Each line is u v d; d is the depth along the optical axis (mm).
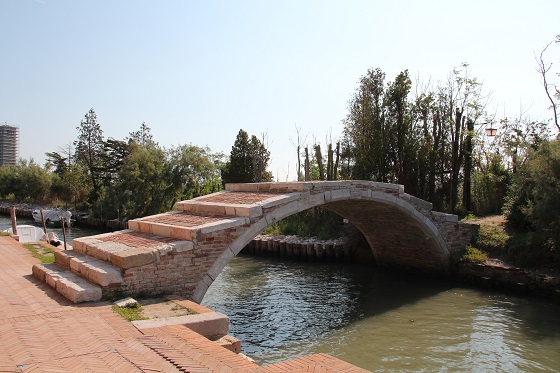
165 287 10094
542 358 10711
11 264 13891
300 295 16984
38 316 7781
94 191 52594
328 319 13969
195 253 10688
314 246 24281
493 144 26844
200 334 7680
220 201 13969
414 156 24656
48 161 67812
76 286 9125
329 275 20828
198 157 40594
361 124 27328
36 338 6602
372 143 25641
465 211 24594
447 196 25781
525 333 12469
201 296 10750
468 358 10742
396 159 25438
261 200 13094
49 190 61281
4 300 8906
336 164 29484
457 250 19391
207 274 10906
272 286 18516
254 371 5758
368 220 20078
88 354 5992
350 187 15367
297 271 21781
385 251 21859
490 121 26984
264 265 23406
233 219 11734
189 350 6371
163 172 40062
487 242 19141
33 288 10070
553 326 13023
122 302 8750
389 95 25359
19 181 63844
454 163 25062
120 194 40812
